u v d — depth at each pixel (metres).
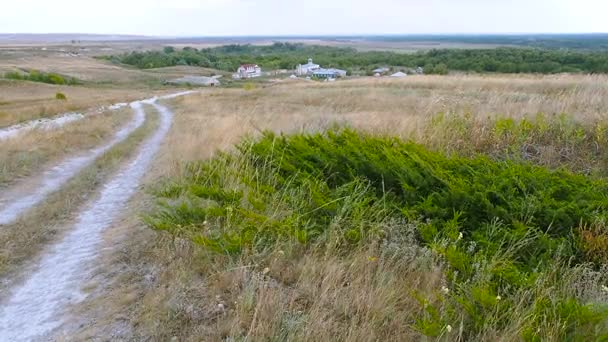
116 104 37.97
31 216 6.15
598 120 6.61
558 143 6.29
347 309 2.97
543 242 3.51
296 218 4.09
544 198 3.94
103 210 6.51
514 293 3.03
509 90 17.06
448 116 7.60
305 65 116.94
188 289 3.41
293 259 3.72
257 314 2.93
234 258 3.69
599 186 4.43
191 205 4.86
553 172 4.71
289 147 6.23
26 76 71.50
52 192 7.79
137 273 3.91
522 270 3.37
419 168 4.79
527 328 2.52
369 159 5.11
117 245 4.72
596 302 2.77
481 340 2.62
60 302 3.59
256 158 5.98
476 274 3.16
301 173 5.20
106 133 16.72
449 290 3.14
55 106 29.27
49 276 4.14
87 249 4.80
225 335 2.85
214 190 4.68
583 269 3.23
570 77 20.33
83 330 3.12
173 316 3.10
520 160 5.57
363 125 8.50
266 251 3.75
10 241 5.12
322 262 3.52
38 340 3.07
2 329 3.24
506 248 3.58
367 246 3.71
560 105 8.63
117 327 3.10
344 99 19.36
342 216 4.22
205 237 3.82
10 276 4.22
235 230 4.06
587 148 6.10
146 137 15.89
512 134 6.51
